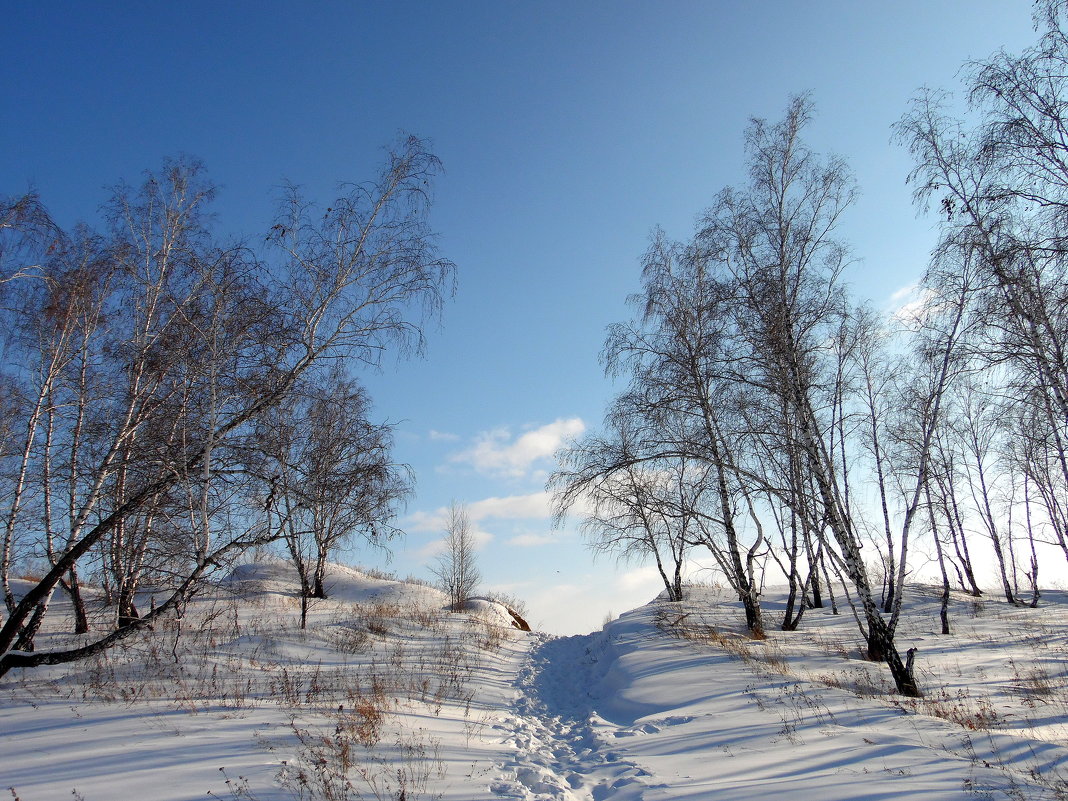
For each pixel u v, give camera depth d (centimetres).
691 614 1920
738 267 1256
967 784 504
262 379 1005
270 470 1034
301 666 1270
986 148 898
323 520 1240
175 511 1072
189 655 1212
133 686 970
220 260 1030
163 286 1131
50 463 1297
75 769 620
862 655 1354
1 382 1317
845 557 1108
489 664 1591
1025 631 1700
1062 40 834
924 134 986
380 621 1967
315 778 604
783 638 1606
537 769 691
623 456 1518
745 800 518
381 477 1178
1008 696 980
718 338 1351
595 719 989
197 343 1010
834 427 1315
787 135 1234
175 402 1070
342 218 1051
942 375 1084
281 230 1019
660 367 1516
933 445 1867
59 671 1073
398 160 1081
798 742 682
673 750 724
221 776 600
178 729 756
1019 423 1045
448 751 752
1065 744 629
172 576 1060
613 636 1866
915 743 639
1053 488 2086
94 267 1161
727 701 938
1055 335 867
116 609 1494
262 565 2922
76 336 1255
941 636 1681
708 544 1683
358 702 939
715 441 1494
